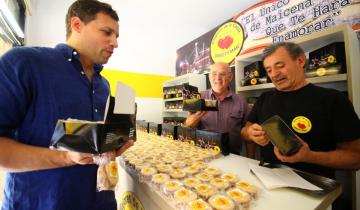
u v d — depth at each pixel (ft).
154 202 2.73
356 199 4.45
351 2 5.30
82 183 2.67
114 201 3.27
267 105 4.64
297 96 4.15
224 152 4.32
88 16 2.69
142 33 12.84
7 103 2.14
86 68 3.12
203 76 10.47
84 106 2.79
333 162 3.08
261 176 2.91
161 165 3.48
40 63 2.48
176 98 11.07
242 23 8.53
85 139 1.77
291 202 2.27
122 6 11.12
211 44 10.15
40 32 9.87
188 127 5.57
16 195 2.37
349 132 3.37
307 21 6.29
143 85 13.05
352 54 4.63
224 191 2.56
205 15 12.34
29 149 2.09
